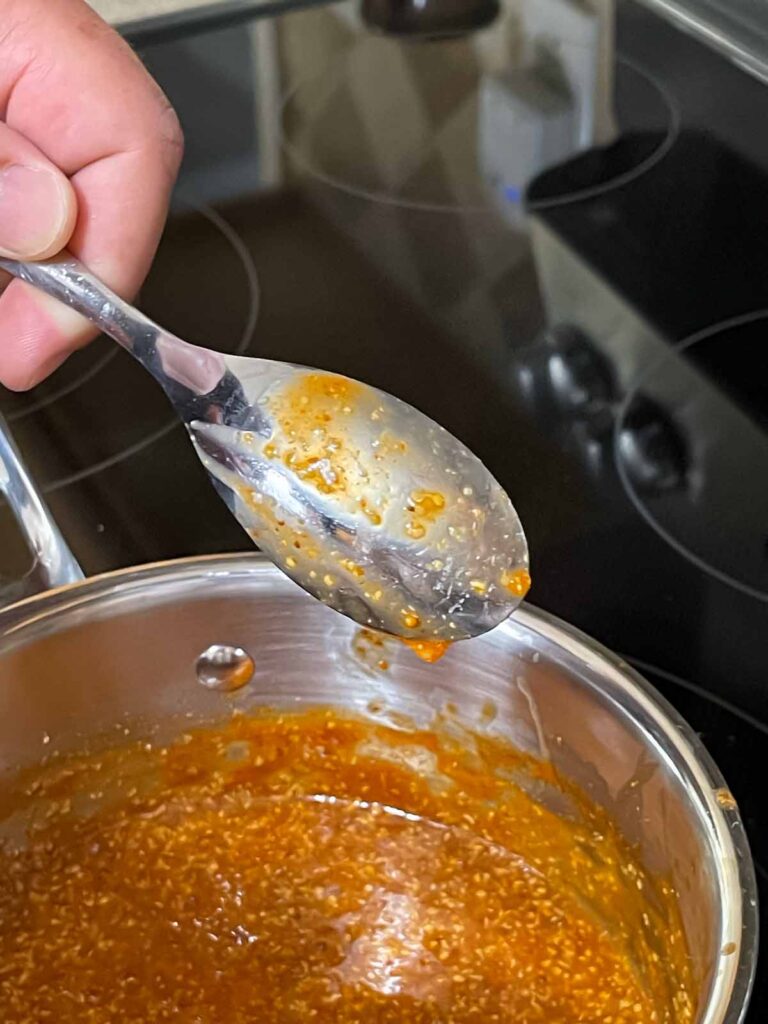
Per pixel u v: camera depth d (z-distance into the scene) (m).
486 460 0.39
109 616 0.32
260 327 0.43
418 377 0.42
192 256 0.46
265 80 0.55
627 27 0.56
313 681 0.35
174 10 0.57
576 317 0.44
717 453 0.39
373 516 0.28
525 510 0.38
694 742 0.28
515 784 0.34
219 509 0.37
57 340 0.33
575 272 0.45
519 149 0.51
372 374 0.42
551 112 0.52
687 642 0.34
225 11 0.58
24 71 0.32
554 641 0.30
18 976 0.32
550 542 0.37
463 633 0.28
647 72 0.54
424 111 0.53
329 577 0.28
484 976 0.32
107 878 0.34
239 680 0.34
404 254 0.46
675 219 0.47
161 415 0.40
